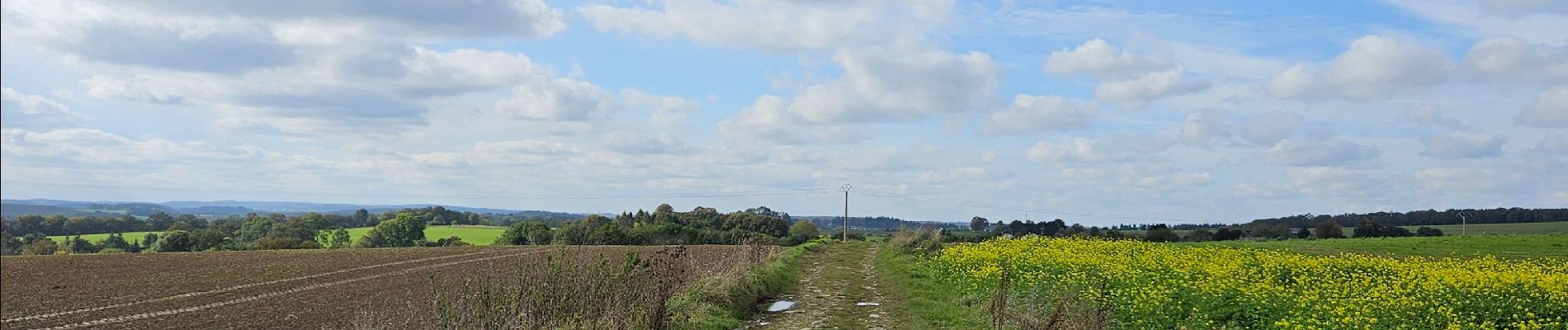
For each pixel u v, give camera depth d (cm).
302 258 4088
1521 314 1641
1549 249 4244
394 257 4191
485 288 1273
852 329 1630
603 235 7094
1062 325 1281
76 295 2347
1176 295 1634
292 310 2020
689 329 1452
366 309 1978
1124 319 1489
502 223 10125
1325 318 1416
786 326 1680
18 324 1816
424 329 1396
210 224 5162
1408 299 1625
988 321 1516
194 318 1884
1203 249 3397
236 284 2711
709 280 1891
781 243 7181
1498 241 4850
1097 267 2267
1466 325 1462
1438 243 4791
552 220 8344
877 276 2803
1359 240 5266
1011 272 2109
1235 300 1590
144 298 2294
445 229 8756
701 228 8038
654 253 2041
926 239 4300
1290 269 2488
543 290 1299
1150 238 6725
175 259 3856
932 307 1859
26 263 3397
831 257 3972
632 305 1317
